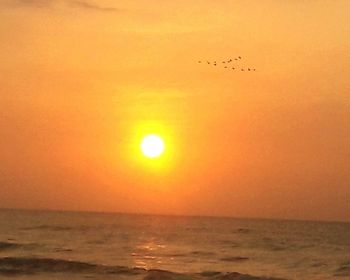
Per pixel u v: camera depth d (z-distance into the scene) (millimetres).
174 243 63312
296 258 49438
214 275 35219
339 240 74062
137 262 43094
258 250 56906
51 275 34406
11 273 35031
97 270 36250
